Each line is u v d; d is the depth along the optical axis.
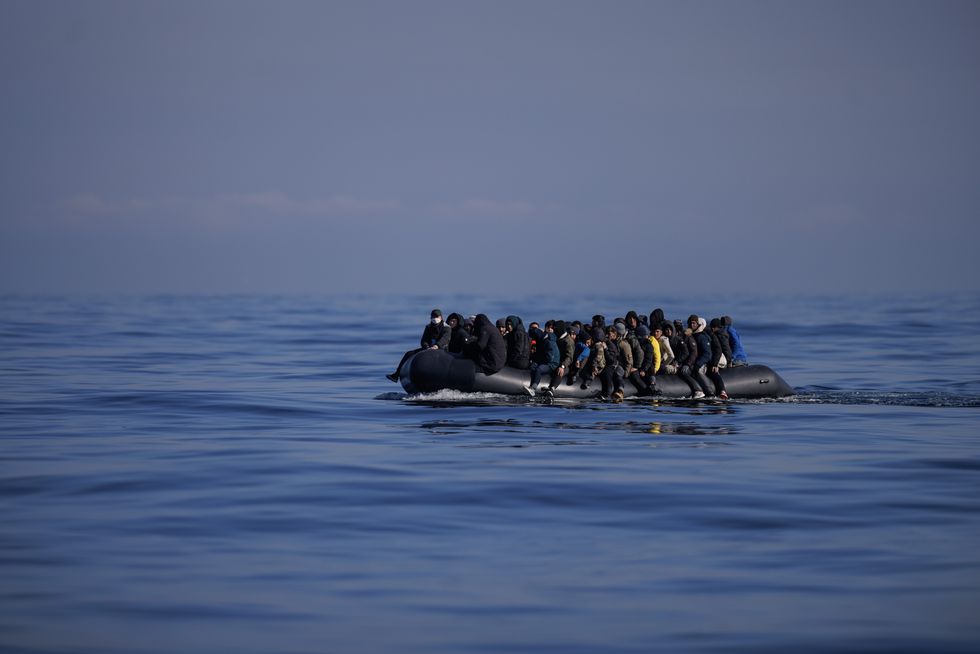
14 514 53.72
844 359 187.38
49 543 48.12
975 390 126.94
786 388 111.19
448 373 106.50
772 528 51.91
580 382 106.31
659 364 106.69
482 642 36.25
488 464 68.00
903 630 37.28
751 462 69.50
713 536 50.34
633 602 40.50
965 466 68.38
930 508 56.03
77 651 34.94
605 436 81.44
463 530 51.25
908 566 45.19
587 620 38.47
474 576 43.75
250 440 78.94
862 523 52.88
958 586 42.31
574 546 48.50
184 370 151.25
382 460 69.38
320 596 41.00
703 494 59.09
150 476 63.50
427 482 61.88
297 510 54.88
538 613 39.25
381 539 49.47
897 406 104.06
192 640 36.16
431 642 36.22
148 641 36.00
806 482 62.69
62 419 92.19
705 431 84.81
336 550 47.50
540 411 96.88
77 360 171.25
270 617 38.50
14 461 68.81
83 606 39.44
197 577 43.19
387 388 123.50
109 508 55.12
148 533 50.06
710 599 40.91
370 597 40.97
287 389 121.50
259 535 49.94
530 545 48.62
